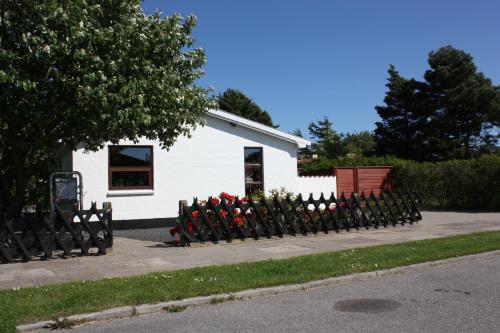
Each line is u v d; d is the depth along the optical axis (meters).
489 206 21.50
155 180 16.42
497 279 8.09
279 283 7.68
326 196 21.97
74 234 10.41
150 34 10.44
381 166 24.00
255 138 18.08
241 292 7.23
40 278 8.30
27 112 9.36
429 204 23.38
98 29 9.48
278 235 13.09
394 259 9.50
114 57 9.77
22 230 10.09
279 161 18.48
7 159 12.69
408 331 5.47
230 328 5.76
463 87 40.47
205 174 17.16
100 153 15.74
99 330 5.82
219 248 11.48
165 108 10.55
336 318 6.06
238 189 17.62
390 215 15.60
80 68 9.21
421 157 42.88
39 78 9.40
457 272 8.77
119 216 15.90
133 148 16.27
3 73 8.47
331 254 10.15
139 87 9.78
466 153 40.44
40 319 6.02
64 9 9.16
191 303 6.81
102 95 8.92
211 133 17.33
